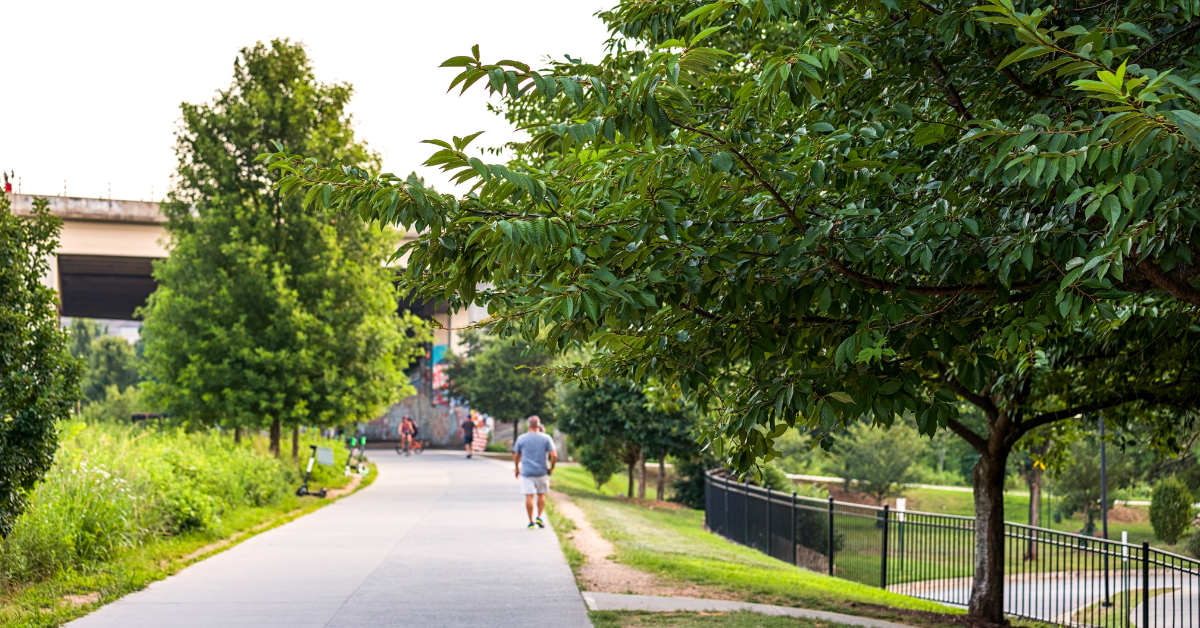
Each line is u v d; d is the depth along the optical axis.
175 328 20.31
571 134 3.69
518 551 11.66
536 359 43.31
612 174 4.14
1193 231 3.75
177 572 9.84
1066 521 35.59
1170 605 15.13
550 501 19.81
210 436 20.62
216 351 19.89
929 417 4.49
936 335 4.62
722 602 8.86
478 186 3.95
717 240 4.39
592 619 7.61
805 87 4.01
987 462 9.88
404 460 39.81
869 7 4.84
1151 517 24.88
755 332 4.84
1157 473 26.62
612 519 16.81
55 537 9.07
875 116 4.91
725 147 3.98
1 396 7.98
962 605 12.59
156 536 11.12
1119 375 8.67
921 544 17.17
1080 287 3.86
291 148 20.72
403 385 24.41
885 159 5.00
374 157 21.83
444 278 4.56
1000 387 8.59
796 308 4.34
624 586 9.50
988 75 5.08
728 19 5.69
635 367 5.55
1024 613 12.63
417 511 17.02
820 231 4.07
